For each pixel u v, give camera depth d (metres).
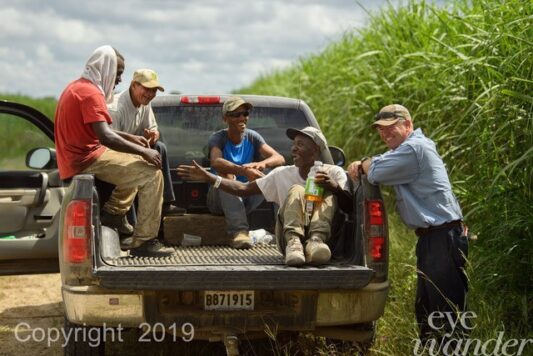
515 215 6.08
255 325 5.02
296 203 5.37
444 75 8.00
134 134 6.28
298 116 6.84
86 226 4.88
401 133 5.58
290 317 5.02
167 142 6.73
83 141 5.58
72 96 5.56
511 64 6.67
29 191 6.73
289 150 6.82
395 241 7.77
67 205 4.91
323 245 5.10
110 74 5.79
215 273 4.81
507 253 5.91
